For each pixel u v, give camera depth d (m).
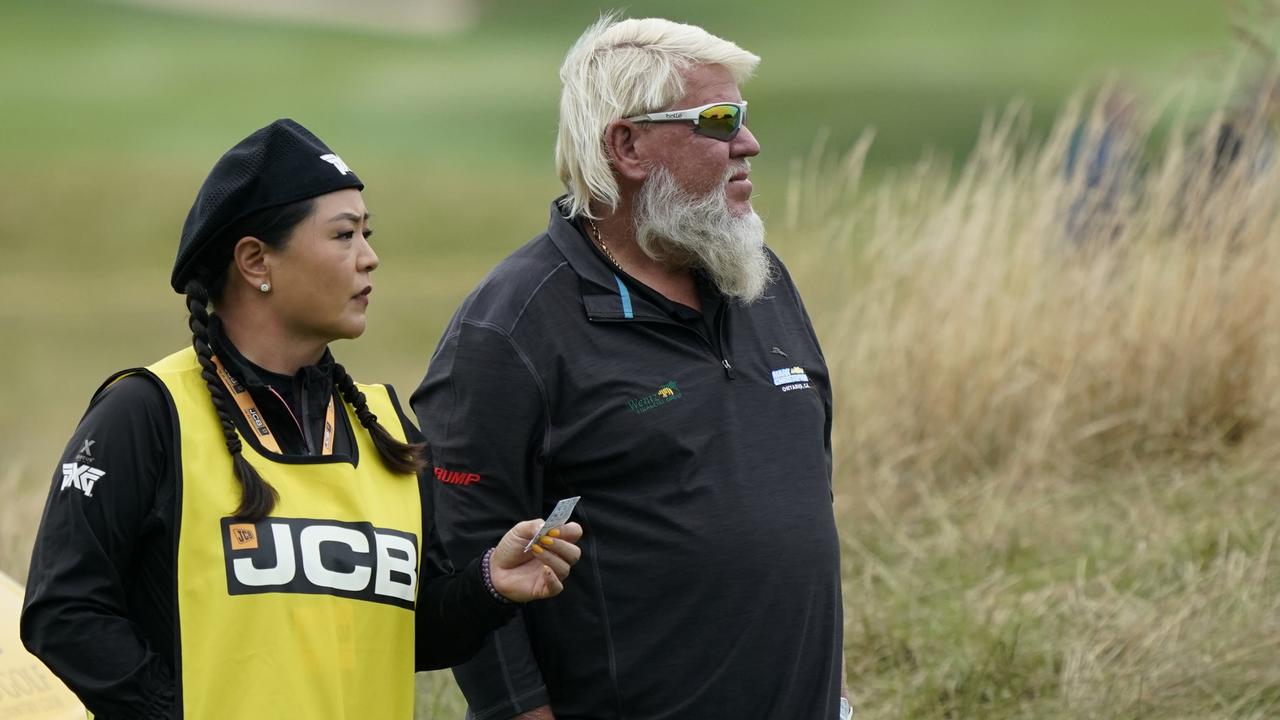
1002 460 24.08
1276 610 17.89
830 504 11.92
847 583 20.45
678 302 11.80
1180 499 21.92
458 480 11.47
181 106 118.56
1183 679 16.61
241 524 9.36
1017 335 24.42
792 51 125.81
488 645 11.45
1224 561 19.30
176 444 9.39
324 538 9.59
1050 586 19.34
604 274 11.65
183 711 9.09
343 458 9.85
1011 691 17.20
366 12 163.75
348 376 10.29
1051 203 24.91
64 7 152.75
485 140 105.31
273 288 9.84
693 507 11.30
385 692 9.76
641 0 154.75
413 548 10.12
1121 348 24.16
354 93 124.00
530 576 10.20
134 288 64.44
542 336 11.47
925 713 17.06
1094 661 16.97
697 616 11.27
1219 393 23.94
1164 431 23.81
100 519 9.26
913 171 28.89
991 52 114.19
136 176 87.44
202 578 9.24
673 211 11.54
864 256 25.55
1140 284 24.41
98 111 115.75
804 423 11.88
